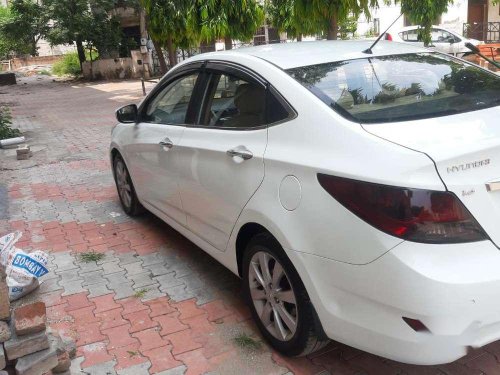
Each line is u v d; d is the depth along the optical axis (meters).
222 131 3.58
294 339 3.03
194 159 3.83
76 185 7.38
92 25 30.20
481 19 26.78
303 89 3.06
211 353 3.32
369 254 2.45
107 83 28.12
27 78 35.75
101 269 4.61
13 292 4.03
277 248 3.01
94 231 5.53
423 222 2.33
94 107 17.72
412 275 2.32
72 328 3.68
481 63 16.39
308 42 4.12
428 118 2.83
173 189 4.26
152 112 4.83
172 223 4.56
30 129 13.16
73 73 35.19
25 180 7.78
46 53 48.06
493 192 2.43
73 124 13.67
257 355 3.27
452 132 2.63
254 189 3.13
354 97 3.03
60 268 4.67
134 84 26.25
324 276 2.70
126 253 4.93
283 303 3.12
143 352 3.36
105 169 8.24
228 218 3.47
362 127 2.71
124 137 5.35
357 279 2.53
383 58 3.59
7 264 4.09
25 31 30.75
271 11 9.53
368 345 2.59
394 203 2.37
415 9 8.19
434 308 2.31
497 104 3.08
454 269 2.31
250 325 3.61
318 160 2.73
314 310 2.85
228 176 3.40
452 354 2.38
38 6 30.36
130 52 32.03
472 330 2.36
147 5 9.59
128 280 4.38
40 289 4.29
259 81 3.35
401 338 2.42
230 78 3.67
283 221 2.88
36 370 2.70
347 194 2.54
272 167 3.00
